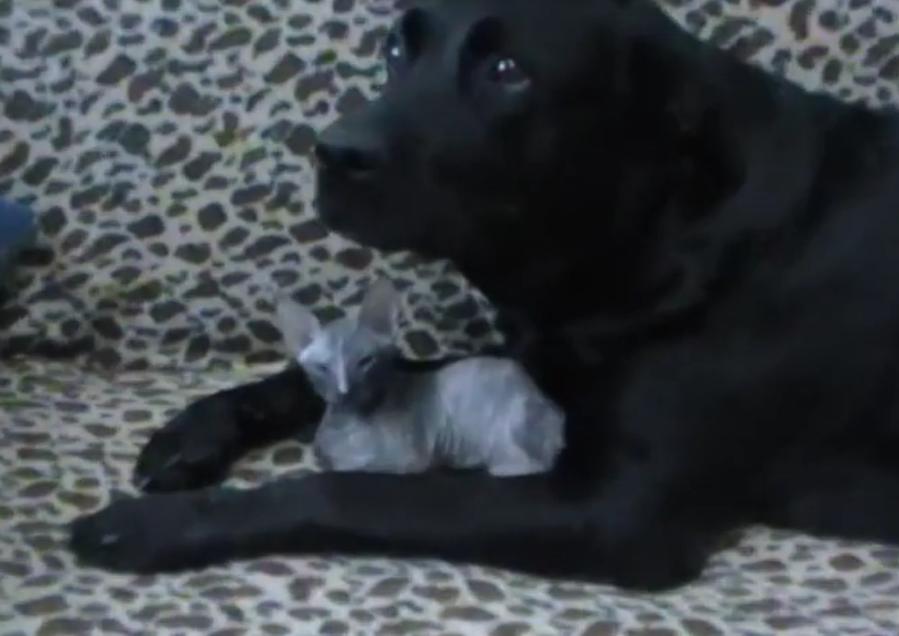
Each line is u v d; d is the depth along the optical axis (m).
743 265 1.84
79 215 2.03
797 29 2.03
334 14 2.02
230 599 1.72
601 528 1.78
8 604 1.70
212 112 2.03
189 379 2.02
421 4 1.84
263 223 2.04
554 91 1.79
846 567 1.81
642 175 1.83
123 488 1.84
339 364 1.82
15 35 2.02
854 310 1.84
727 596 1.77
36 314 2.04
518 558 1.78
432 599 1.73
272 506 1.77
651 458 1.81
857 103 1.96
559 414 1.84
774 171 1.84
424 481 1.79
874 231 1.85
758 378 1.83
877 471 1.86
